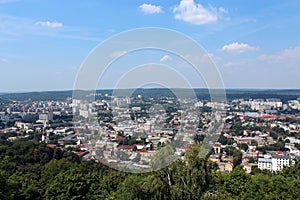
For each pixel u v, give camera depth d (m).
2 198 20.78
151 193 15.67
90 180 25.41
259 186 23.27
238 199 23.14
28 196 24.22
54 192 24.41
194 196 16.06
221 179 24.89
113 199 21.88
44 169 30.34
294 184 22.23
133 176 16.64
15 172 29.80
